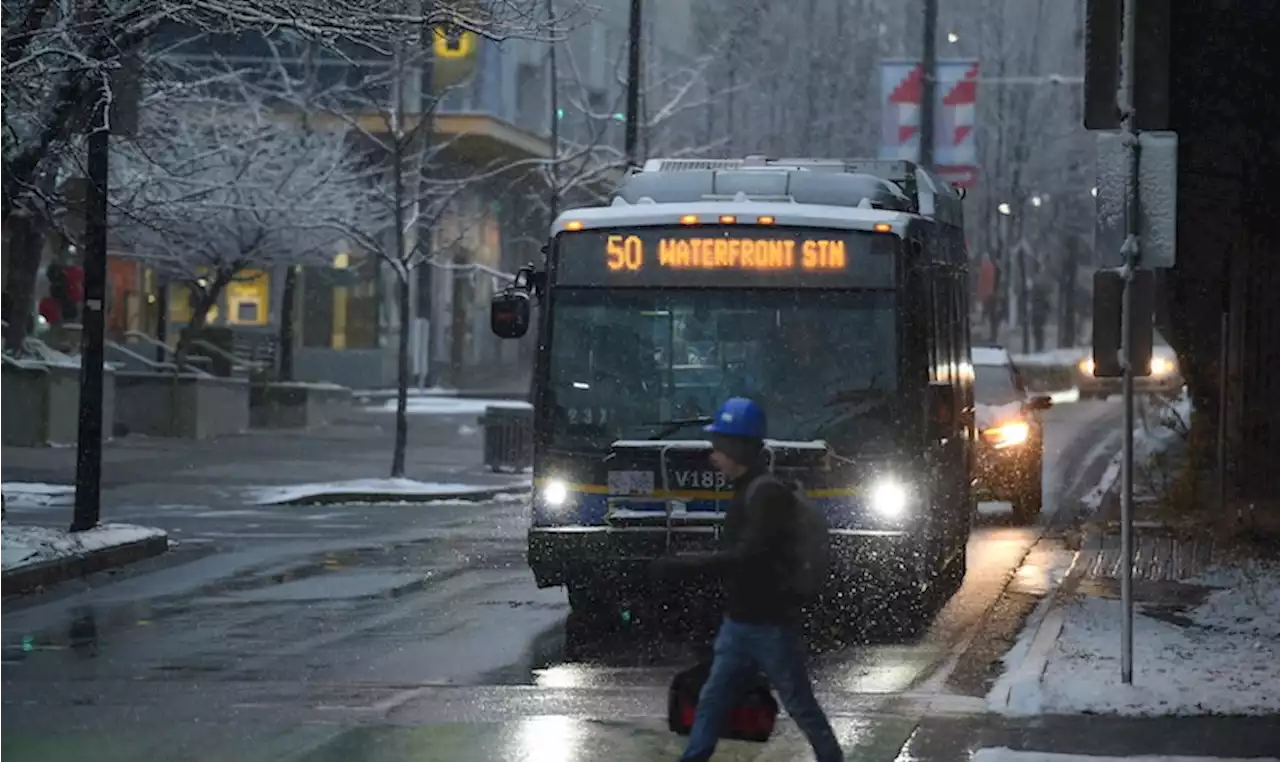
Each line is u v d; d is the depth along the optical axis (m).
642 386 41.56
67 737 30.27
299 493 80.69
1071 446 106.94
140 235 95.31
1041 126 188.12
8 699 34.16
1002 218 195.38
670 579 23.48
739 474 23.61
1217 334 78.25
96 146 58.50
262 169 100.38
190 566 57.56
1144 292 32.81
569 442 41.56
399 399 86.00
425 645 41.16
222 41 98.69
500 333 43.56
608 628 43.88
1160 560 54.97
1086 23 34.41
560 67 134.75
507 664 38.47
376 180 117.06
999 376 72.62
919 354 41.75
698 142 140.50
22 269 97.88
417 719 31.95
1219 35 53.84
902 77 104.75
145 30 53.38
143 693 34.81
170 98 74.56
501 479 90.31
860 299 41.44
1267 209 63.28
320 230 109.06
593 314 42.06
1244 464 68.88
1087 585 49.44
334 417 131.00
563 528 41.22
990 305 195.00
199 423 111.38
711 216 41.94
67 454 93.00
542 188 136.38
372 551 62.00
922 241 42.94
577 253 42.34
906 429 40.97
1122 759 28.03
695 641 41.81
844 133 148.88
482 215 124.19
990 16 178.62
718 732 23.36
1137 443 105.12
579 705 33.44
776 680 23.19
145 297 149.38
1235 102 56.53
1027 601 48.66
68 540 56.38
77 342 114.31
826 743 23.28
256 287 157.12
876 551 40.47
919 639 42.19
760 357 41.38
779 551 23.11
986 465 68.06
